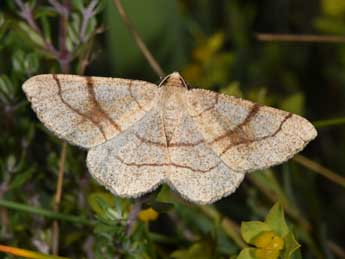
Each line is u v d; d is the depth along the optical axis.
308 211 0.18
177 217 0.17
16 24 0.16
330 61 0.23
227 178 0.13
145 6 0.19
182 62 0.20
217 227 0.16
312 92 0.23
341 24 0.22
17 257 0.15
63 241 0.16
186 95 0.13
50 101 0.13
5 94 0.16
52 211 0.16
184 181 0.13
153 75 0.19
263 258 0.13
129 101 0.13
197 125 0.13
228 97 0.13
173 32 0.20
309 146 0.22
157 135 0.13
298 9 0.23
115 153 0.13
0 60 0.18
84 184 0.16
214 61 0.21
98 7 0.16
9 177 0.16
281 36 0.19
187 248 0.16
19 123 0.17
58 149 0.17
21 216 0.16
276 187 0.17
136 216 0.14
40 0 0.18
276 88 0.23
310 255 0.18
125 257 0.15
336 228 0.21
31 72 0.16
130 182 0.13
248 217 0.19
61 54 0.16
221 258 0.15
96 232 0.14
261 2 0.23
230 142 0.13
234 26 0.23
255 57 0.23
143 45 0.18
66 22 0.16
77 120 0.13
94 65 0.20
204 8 0.23
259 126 0.13
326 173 0.18
